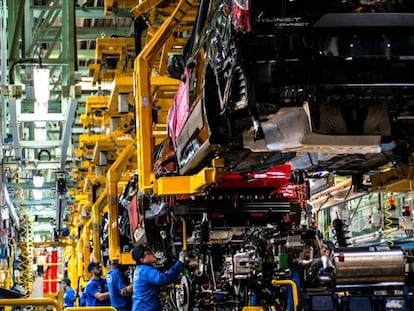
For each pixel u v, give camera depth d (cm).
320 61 567
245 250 1052
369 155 843
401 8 558
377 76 577
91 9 1806
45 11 1586
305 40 567
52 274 4469
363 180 1041
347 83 575
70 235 3681
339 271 841
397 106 657
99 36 2016
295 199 1181
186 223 1245
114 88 1280
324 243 988
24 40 1498
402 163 867
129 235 1670
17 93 1352
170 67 848
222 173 820
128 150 1647
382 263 844
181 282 1172
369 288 849
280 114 674
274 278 1011
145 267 1024
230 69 595
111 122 1581
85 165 2241
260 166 864
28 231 4119
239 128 684
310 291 903
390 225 1325
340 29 565
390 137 683
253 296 1033
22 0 1325
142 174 942
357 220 1513
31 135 2375
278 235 1003
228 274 1062
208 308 1155
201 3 734
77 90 1384
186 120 809
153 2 1023
